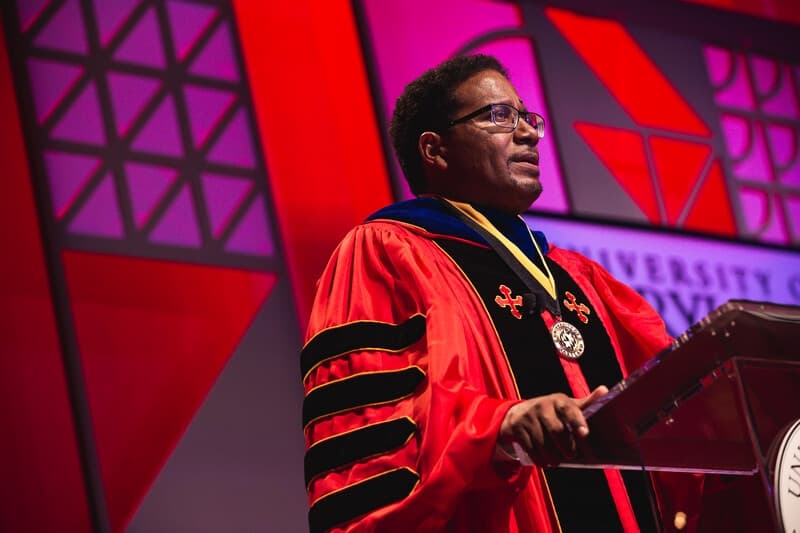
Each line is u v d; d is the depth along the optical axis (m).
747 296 21.44
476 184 10.18
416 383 8.27
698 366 6.45
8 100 16.62
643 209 21.38
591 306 10.04
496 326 9.13
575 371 9.22
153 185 17.03
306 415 8.52
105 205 16.62
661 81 22.70
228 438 16.05
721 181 22.38
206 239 17.06
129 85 17.45
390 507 7.61
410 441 7.92
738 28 24.03
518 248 9.99
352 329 8.66
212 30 18.41
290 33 19.03
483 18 21.27
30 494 14.75
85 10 17.59
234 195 17.52
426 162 10.58
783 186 22.98
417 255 9.21
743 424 6.37
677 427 6.83
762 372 6.45
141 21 17.91
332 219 18.06
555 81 21.61
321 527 7.91
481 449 7.30
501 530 7.94
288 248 17.55
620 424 6.76
